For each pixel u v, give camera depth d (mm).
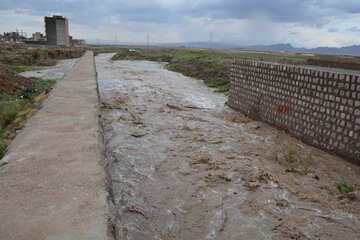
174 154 9688
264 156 9883
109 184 4699
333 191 7734
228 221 6367
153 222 6254
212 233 5992
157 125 12750
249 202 7098
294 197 7402
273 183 7980
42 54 41219
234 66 16672
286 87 12312
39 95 14719
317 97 10641
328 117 10180
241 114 15656
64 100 10383
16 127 9727
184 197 7199
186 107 16578
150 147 10219
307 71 11078
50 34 93812
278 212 6766
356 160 9148
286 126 12344
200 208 6789
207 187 7684
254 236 5949
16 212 3715
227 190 7590
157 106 16375
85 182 4551
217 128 12828
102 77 28500
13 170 4879
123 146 10203
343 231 6242
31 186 4375
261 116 14141
